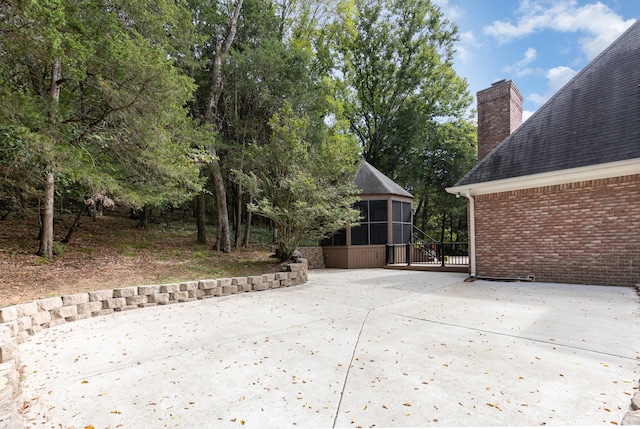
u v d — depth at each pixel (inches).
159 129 297.4
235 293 289.6
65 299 194.7
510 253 335.0
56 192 343.0
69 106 297.7
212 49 532.7
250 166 466.6
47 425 87.4
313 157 414.0
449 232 1103.0
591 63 351.6
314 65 689.0
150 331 176.1
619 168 270.1
